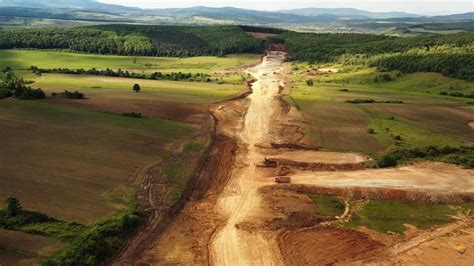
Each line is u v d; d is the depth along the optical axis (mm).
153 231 53188
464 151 89688
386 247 54125
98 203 57625
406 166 81312
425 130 105625
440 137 99438
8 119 90188
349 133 101438
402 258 51812
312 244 53812
